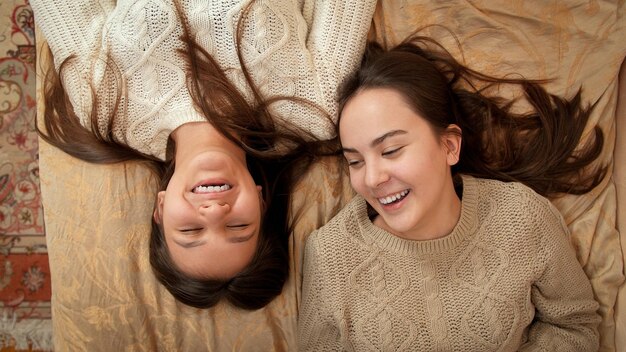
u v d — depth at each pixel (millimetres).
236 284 1079
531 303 1023
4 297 1462
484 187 1014
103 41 1087
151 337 1192
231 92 1078
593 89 1116
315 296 1047
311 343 1082
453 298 978
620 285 1133
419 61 960
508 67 1127
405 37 1146
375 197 944
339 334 1051
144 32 1053
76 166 1176
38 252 1455
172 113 1086
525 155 1123
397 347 985
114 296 1172
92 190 1171
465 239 979
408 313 985
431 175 907
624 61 1139
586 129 1118
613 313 1137
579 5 1092
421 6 1134
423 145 901
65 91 1161
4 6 1389
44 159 1187
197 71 1067
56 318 1199
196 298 1096
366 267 1013
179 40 1068
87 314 1176
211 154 981
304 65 1071
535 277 984
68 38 1114
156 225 1116
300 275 1175
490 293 966
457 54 1132
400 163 891
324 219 1175
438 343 980
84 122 1134
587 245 1130
